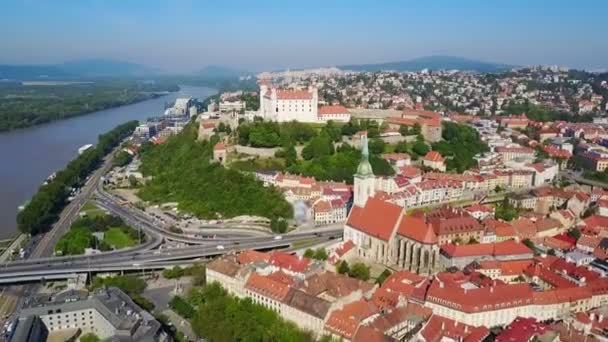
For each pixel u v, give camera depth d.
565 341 194.25
